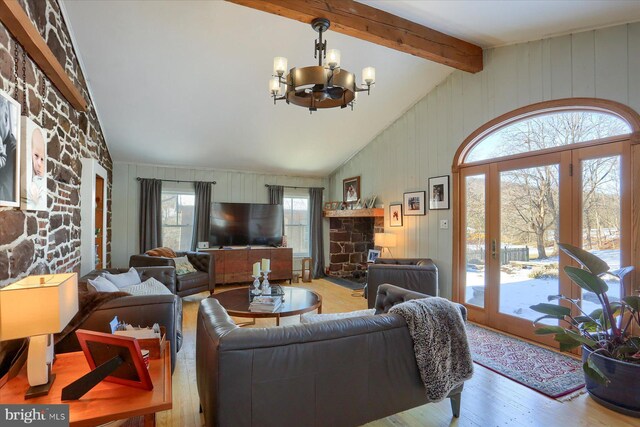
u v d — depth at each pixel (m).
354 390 1.62
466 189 4.07
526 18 2.89
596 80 2.87
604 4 2.51
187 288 4.58
